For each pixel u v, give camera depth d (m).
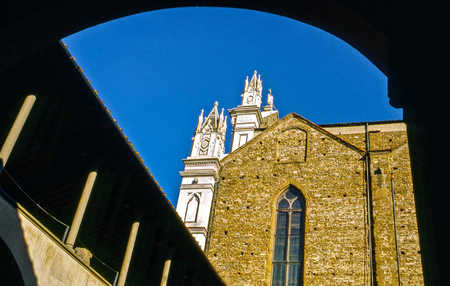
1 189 12.92
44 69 14.85
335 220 30.98
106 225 18.56
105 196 18.59
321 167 33.62
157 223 21.17
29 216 13.88
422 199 4.52
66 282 15.20
